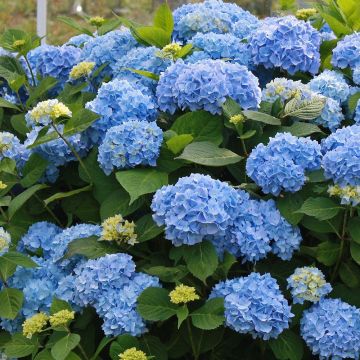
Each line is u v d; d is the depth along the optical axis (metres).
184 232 1.76
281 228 1.84
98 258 1.84
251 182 1.97
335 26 2.40
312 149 1.86
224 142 2.03
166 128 2.12
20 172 2.11
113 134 1.92
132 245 1.87
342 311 1.76
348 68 2.29
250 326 1.73
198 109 2.00
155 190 1.87
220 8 2.45
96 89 2.34
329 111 2.06
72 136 2.02
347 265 1.88
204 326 1.70
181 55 2.20
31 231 2.02
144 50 2.24
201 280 1.81
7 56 2.47
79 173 2.05
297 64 2.20
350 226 1.81
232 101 1.98
